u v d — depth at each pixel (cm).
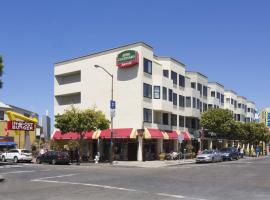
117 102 5206
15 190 1862
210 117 6375
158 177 2502
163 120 5625
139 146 5003
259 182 2222
